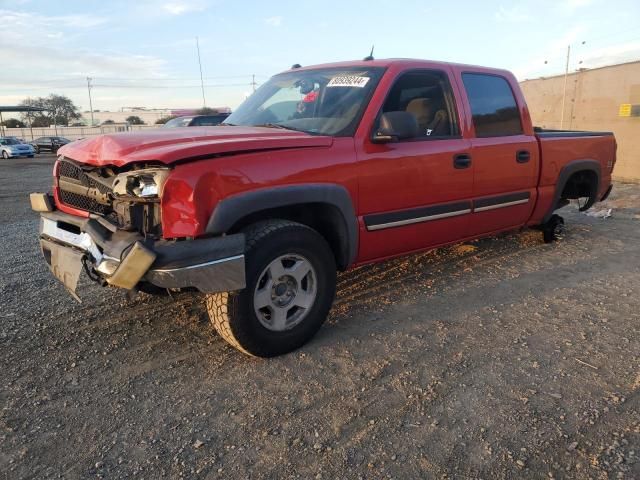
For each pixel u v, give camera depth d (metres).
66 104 94.19
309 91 4.18
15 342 3.54
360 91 3.85
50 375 3.10
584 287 4.57
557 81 15.18
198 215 2.77
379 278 4.80
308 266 3.30
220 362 3.23
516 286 4.59
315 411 2.70
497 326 3.74
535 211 5.28
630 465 2.27
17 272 5.17
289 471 2.26
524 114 5.08
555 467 2.26
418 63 4.16
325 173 3.35
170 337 3.59
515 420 2.60
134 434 2.53
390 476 2.22
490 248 5.84
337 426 2.57
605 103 13.37
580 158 5.73
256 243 3.00
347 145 3.52
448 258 5.44
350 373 3.08
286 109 4.16
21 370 3.16
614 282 4.71
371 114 3.69
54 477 2.24
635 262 5.34
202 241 2.79
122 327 3.76
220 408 2.74
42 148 43.16
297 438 2.48
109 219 3.12
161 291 3.87
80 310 4.08
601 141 6.06
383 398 2.81
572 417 2.62
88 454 2.39
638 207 8.70
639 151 12.43
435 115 4.26
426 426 2.56
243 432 2.54
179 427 2.58
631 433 2.49
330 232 3.61
